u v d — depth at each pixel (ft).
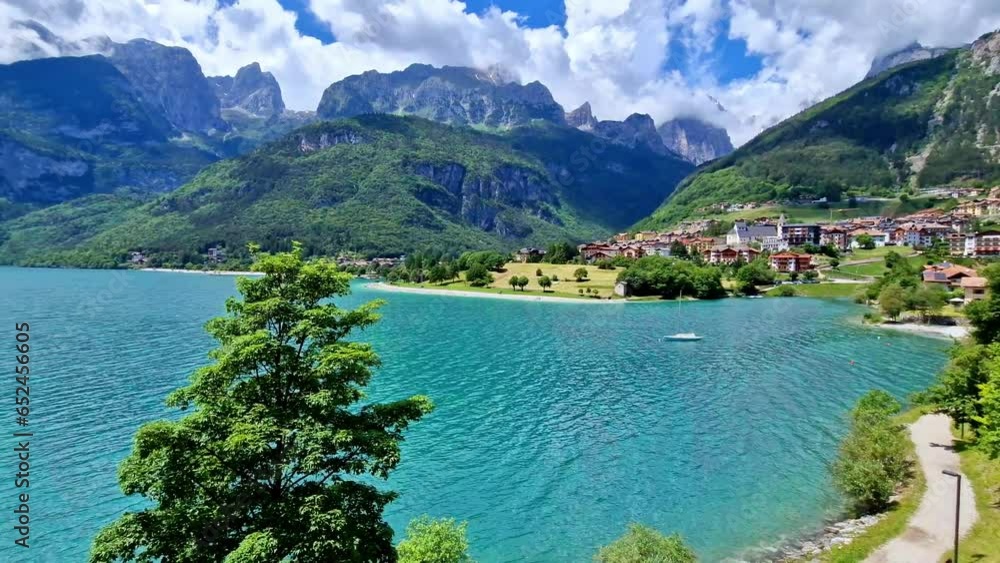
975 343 215.10
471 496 134.41
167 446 51.72
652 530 91.81
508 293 651.25
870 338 348.38
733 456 155.63
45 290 633.20
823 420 185.88
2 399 207.10
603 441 169.89
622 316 469.98
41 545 112.68
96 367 258.78
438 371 265.13
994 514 104.83
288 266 58.85
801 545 106.83
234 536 51.49
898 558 94.43
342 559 49.34
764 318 443.73
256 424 51.60
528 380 247.91
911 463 133.80
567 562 106.22
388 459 55.11
